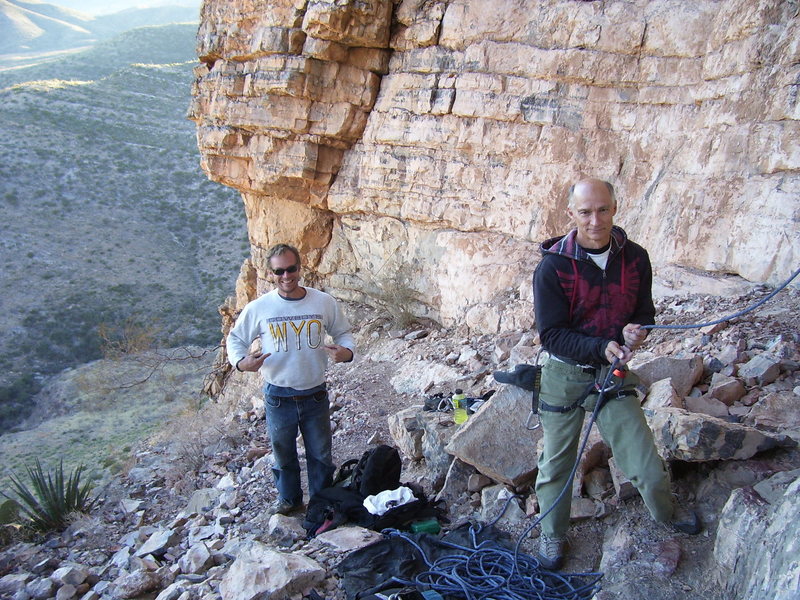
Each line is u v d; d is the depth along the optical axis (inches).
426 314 351.9
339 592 131.9
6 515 207.8
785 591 83.9
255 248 478.6
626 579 112.0
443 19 326.3
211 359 745.0
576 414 117.9
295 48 353.7
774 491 108.6
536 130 296.7
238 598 129.0
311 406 166.1
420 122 335.9
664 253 249.0
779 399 152.8
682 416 129.2
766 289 206.4
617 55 273.0
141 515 201.6
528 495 151.6
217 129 414.0
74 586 159.9
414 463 193.3
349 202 379.6
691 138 249.8
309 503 166.6
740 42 226.8
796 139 202.4
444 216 331.6
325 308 163.2
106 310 1717.5
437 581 123.3
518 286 295.7
